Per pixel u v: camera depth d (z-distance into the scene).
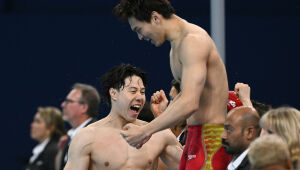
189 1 30.58
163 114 12.03
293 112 11.78
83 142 14.57
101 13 30.69
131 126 12.86
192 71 12.10
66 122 29.28
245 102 14.38
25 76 30.66
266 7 31.17
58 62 30.58
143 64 29.91
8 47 30.80
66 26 30.69
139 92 14.75
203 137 12.74
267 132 11.88
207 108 12.73
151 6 12.70
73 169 14.53
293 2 31.25
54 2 31.14
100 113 27.03
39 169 23.02
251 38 30.58
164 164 16.34
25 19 30.80
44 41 30.69
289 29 30.83
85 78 30.42
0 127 30.62
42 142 23.72
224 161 12.59
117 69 14.86
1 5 30.95
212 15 23.28
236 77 30.36
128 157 14.70
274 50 30.72
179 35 12.74
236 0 31.06
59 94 30.50
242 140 12.34
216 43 23.16
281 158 9.76
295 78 30.77
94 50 30.44
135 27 12.99
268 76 30.61
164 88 29.66
